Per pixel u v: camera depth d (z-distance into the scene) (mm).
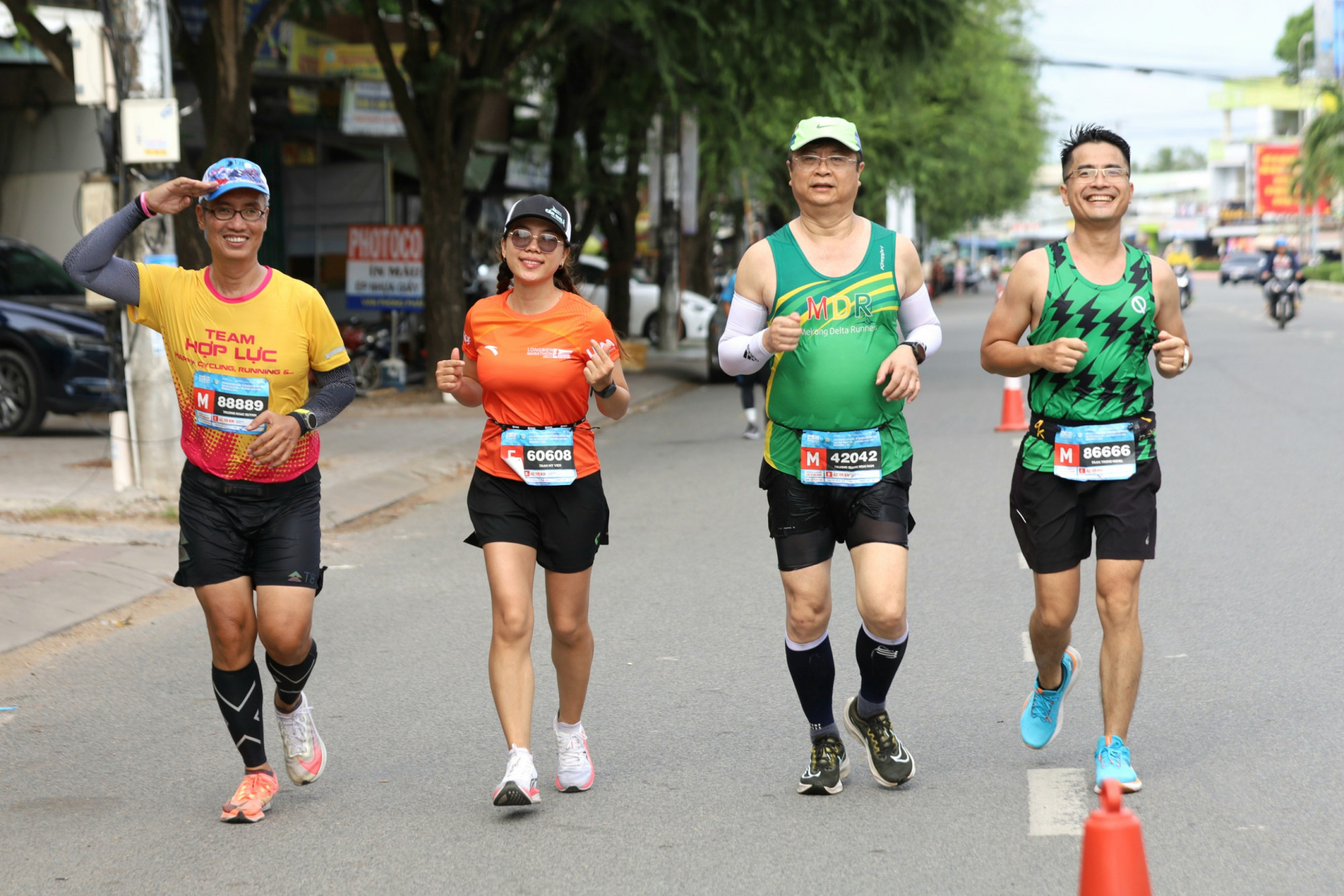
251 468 6641
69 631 10828
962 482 17062
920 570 12188
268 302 6633
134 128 14992
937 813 6641
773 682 9008
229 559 6711
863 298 6598
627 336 40812
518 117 40625
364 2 26766
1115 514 6793
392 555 13766
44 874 6184
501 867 6129
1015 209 99500
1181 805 6613
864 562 6688
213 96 22312
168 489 15484
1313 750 7301
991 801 6781
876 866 6012
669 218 42000
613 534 14578
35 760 7832
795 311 6645
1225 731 7680
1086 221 6773
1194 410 23641
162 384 15430
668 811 6797
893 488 6770
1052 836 6301
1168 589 11117
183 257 18125
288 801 7086
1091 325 6738
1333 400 24375
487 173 37125
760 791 7039
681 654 9750
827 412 6633
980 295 109312
